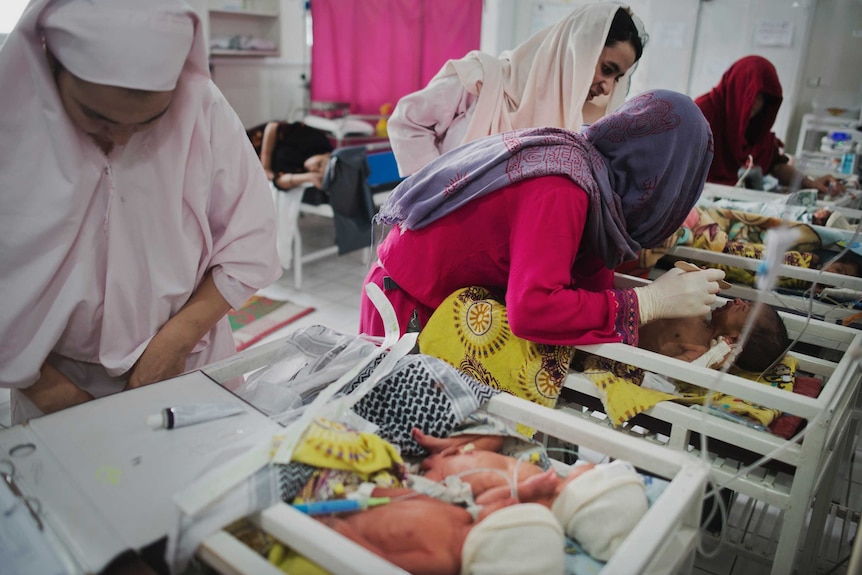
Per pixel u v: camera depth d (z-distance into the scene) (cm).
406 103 185
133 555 59
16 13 217
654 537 62
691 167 113
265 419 81
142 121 86
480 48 426
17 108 86
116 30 78
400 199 125
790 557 95
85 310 98
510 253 114
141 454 73
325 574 64
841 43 185
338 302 329
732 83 247
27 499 66
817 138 230
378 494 72
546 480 75
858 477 178
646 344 127
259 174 112
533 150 112
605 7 168
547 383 111
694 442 109
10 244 90
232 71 438
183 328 105
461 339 118
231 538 62
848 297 150
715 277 113
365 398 91
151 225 100
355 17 461
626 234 118
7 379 94
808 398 90
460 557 66
